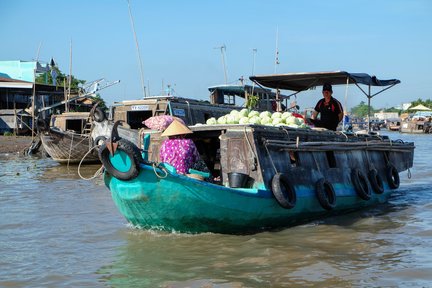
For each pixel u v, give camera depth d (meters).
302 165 9.48
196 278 6.35
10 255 7.51
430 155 28.02
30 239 8.41
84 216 10.18
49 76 46.31
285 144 9.05
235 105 24.61
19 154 26.92
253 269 6.66
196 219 8.08
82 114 24.66
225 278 6.33
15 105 38.22
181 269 6.71
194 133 9.48
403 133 71.38
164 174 7.64
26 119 35.91
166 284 6.18
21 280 6.43
